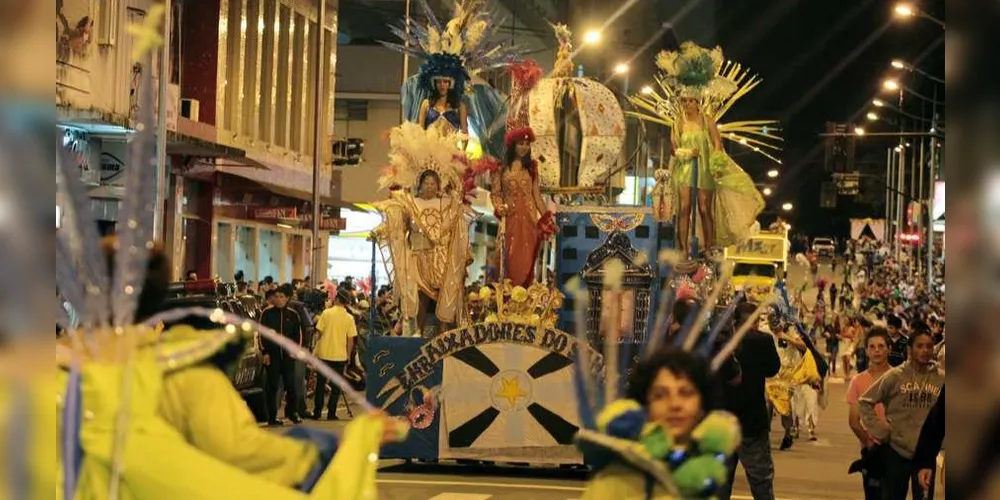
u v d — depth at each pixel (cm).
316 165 3525
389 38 5291
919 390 1113
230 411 556
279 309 2191
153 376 542
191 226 3553
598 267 1652
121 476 525
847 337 3703
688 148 1883
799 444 2189
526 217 1778
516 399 1619
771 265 3556
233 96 3788
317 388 2300
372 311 1739
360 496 544
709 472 531
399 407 1628
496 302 1642
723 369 1106
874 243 9506
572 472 1664
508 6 6178
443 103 1873
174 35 3516
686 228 1866
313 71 4578
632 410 543
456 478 1588
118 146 2708
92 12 2483
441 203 1753
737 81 1938
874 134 4253
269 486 532
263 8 4066
